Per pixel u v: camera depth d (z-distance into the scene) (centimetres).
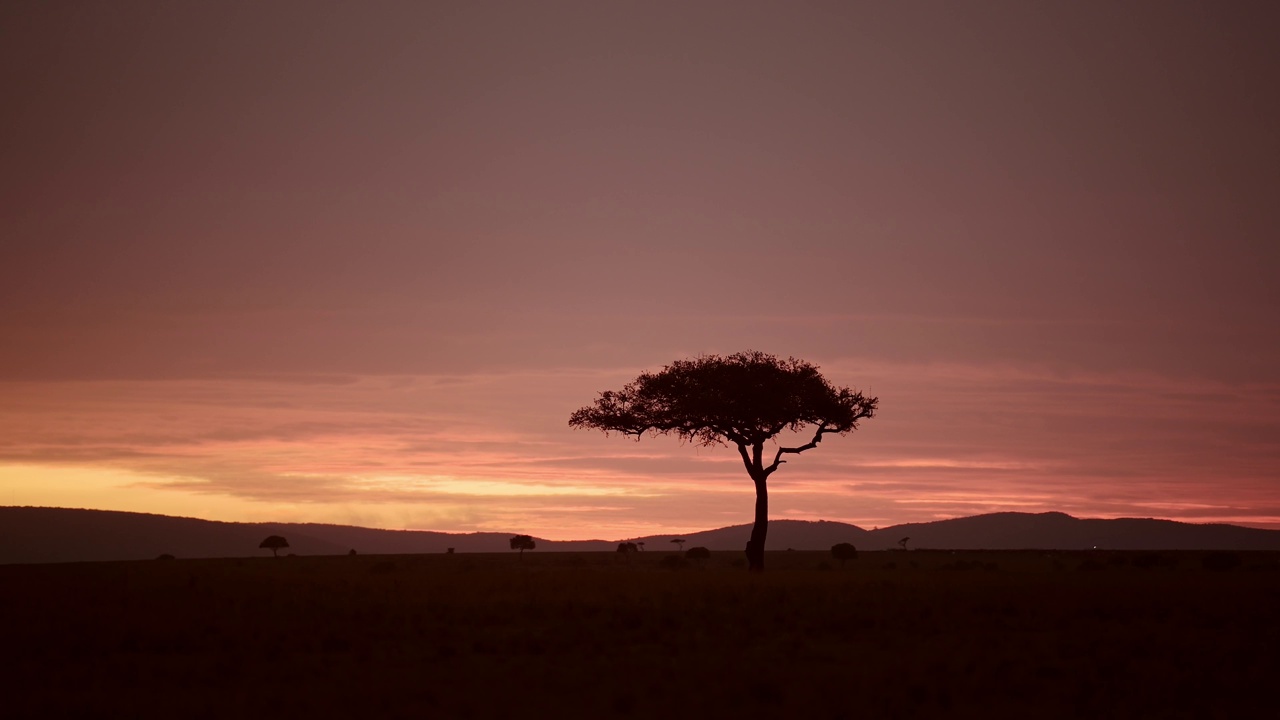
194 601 4512
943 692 2528
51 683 2672
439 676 2806
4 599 4509
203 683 2711
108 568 8462
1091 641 3412
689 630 3722
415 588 5412
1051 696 2569
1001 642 3434
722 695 2523
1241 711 2431
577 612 4244
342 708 2395
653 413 9369
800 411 8875
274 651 3166
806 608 4331
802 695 2517
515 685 2677
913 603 4531
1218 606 4372
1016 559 14775
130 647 3262
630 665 2977
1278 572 8350
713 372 9175
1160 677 2772
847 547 13638
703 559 14912
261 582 5847
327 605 4388
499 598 4812
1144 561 11194
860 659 3102
